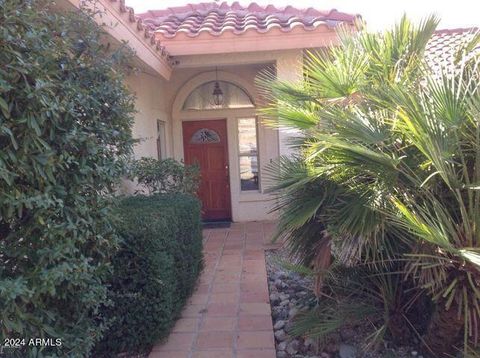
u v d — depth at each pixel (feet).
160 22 30.60
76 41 11.45
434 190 12.34
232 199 36.86
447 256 11.41
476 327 11.92
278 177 15.28
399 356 13.91
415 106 11.58
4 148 8.55
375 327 14.67
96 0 13.93
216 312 17.60
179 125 36.29
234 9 35.86
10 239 9.34
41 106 9.03
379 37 15.92
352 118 12.58
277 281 21.08
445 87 11.71
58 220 9.91
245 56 28.19
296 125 15.35
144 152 27.89
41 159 9.07
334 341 14.84
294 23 26.40
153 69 24.50
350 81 15.15
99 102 11.57
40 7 10.59
